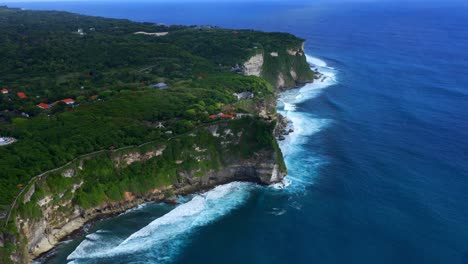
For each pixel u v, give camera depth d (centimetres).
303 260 7769
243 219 9106
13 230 7094
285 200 9862
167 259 7794
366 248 8050
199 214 9288
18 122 10200
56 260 7581
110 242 8188
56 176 8481
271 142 10669
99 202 8969
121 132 10056
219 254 7962
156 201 9688
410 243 8150
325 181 10688
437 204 9481
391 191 10106
